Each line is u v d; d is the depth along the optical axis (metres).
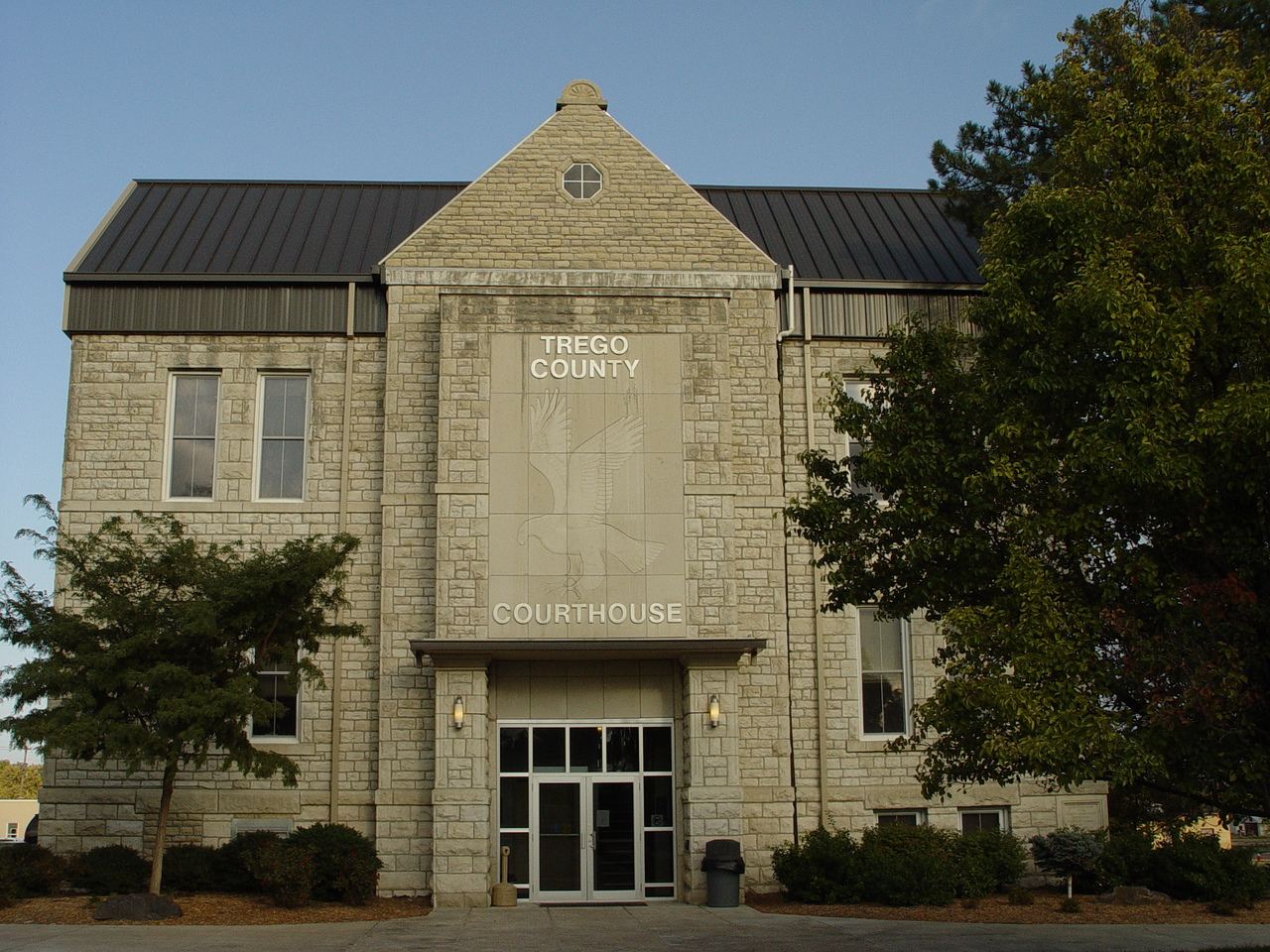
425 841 21.52
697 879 20.89
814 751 23.05
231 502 23.14
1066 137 15.04
